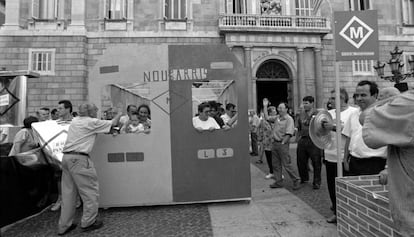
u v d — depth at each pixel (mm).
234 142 5465
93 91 5340
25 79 6664
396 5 18906
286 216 4777
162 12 17375
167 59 5352
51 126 5406
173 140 5344
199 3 17656
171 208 5305
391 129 1969
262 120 9938
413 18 19078
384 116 1999
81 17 16781
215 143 5414
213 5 17719
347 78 18156
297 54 17578
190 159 5355
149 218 4812
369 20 3898
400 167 2000
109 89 5770
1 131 5883
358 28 3906
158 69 5344
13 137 6027
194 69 5371
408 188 1940
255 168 9188
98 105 5312
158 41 17219
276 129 6570
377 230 2729
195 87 7871
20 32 16281
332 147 4559
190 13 17531
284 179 7652
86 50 16812
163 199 5289
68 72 16391
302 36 17562
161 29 17375
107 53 5355
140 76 5336
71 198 4320
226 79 5434
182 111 5363
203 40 17438
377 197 2727
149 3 17438
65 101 5570
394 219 2068
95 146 5234
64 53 16438
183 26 17453
